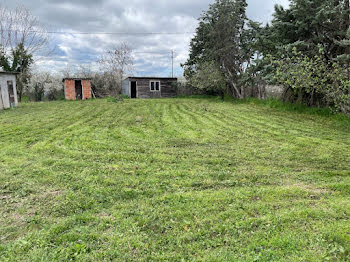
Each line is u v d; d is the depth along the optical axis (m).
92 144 6.06
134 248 2.36
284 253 2.26
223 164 4.75
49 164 4.65
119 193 3.48
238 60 18.14
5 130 7.61
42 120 9.61
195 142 6.38
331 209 3.01
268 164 4.77
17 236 2.56
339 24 9.56
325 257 2.20
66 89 23.08
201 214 2.94
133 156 5.16
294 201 3.25
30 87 26.28
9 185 3.73
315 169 4.51
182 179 4.01
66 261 2.18
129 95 24.36
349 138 6.72
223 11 17.19
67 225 2.72
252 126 8.44
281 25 10.19
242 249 2.33
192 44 21.86
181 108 13.52
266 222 2.75
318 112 10.71
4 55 20.58
